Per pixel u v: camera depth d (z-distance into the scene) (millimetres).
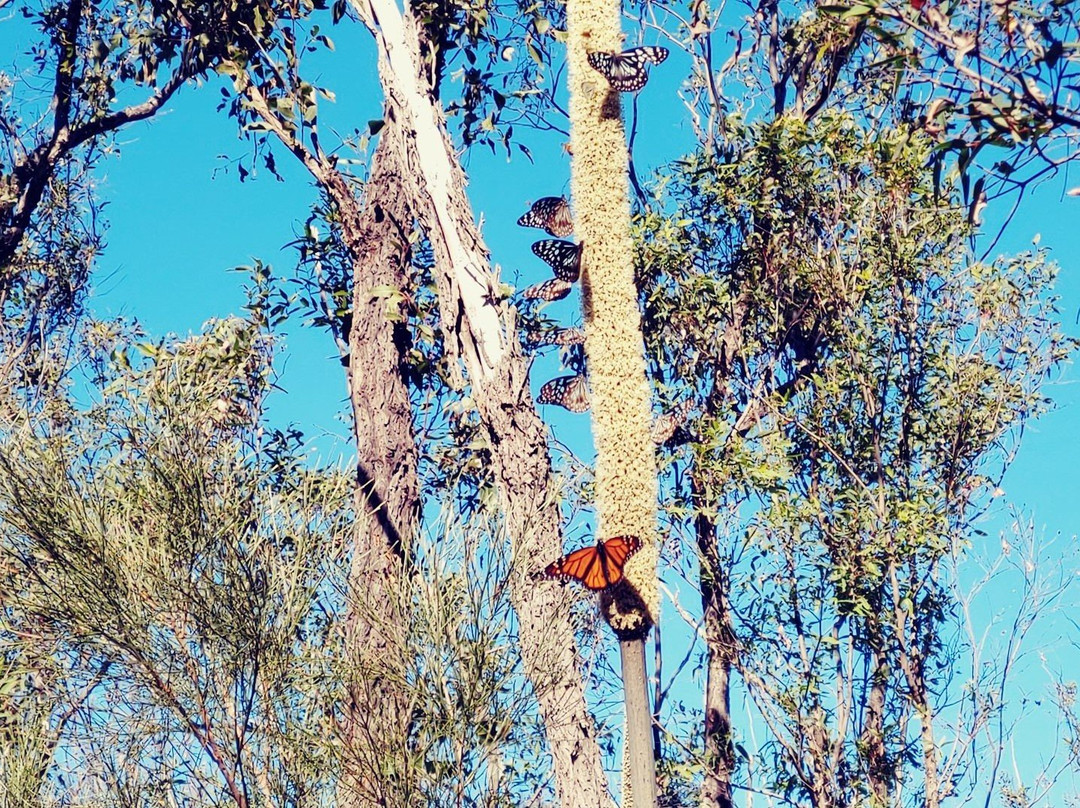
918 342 10125
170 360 7371
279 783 6473
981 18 3533
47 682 6570
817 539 9742
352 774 6422
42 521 6301
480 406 9375
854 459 10000
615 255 6172
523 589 7199
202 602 6457
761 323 10508
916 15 3736
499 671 6719
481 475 11266
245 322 11000
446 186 9828
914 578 9898
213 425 7625
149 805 6387
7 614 6477
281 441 10500
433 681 6688
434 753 6613
